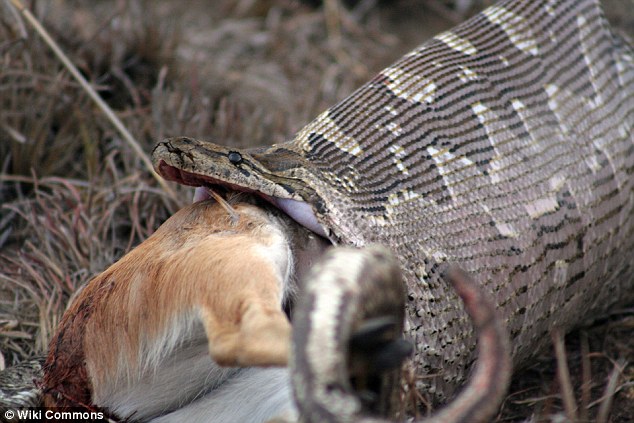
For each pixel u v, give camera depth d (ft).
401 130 35.45
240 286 26.55
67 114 55.21
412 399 29.84
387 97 36.50
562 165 38.24
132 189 48.39
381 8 85.10
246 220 30.17
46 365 32.55
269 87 68.74
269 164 32.12
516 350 36.27
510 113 38.09
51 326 41.09
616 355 42.83
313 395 19.45
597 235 39.04
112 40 62.34
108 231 48.88
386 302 22.16
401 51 77.25
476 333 33.42
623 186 40.63
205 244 28.81
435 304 32.14
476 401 19.63
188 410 31.32
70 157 53.98
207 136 56.70
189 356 29.48
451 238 33.58
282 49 74.79
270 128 60.70
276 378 29.63
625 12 74.79
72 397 31.89
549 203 36.91
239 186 31.01
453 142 35.88
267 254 28.14
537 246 35.91
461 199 34.63
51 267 44.09
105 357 30.50
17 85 54.19
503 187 35.94
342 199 31.89
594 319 44.27
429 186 34.24
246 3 80.64
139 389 30.78
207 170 30.66
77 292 40.60
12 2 52.03
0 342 40.93
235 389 30.48
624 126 41.86
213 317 26.35
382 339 21.44
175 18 72.49
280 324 24.48
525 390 39.06
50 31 61.00
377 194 33.04
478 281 33.63
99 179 51.65
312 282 21.13
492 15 41.24
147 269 29.45
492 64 39.27
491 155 36.37
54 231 45.96
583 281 38.86
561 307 38.06
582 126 40.01
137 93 60.08
